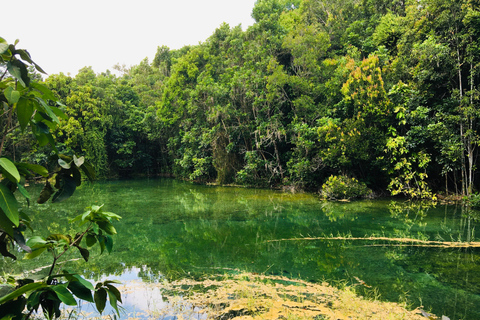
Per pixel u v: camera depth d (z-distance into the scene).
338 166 12.46
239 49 18.62
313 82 15.12
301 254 5.50
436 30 11.39
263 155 15.70
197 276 4.45
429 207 9.70
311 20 19.80
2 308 1.12
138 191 15.08
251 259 5.26
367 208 9.70
